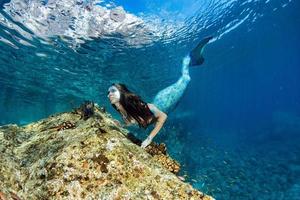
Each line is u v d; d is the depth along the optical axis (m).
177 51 19.89
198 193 3.27
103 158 3.38
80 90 22.75
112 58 18.14
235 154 18.83
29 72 19.58
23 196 3.22
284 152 19.05
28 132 4.54
